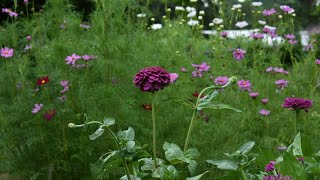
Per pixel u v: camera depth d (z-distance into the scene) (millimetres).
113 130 1465
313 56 2025
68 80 1511
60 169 1470
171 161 1035
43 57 1562
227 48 2195
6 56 1576
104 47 1543
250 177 1013
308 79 1911
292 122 1648
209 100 1018
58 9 1688
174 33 2074
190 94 1697
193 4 2445
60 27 1679
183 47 2043
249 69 2025
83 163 1476
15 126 1496
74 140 1479
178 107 1584
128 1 1598
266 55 2186
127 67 1549
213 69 1976
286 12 2273
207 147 1485
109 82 1544
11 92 1559
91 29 1617
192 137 1494
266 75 2057
